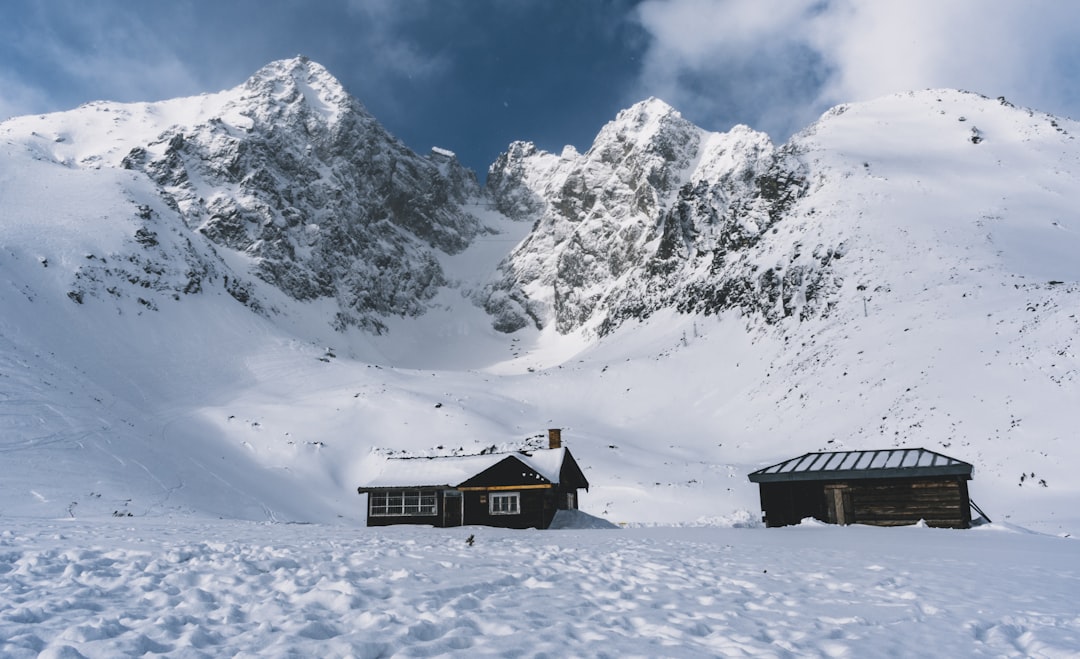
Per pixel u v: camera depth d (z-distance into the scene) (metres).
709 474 72.12
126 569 10.59
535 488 45.28
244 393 101.50
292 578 10.27
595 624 7.36
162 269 127.50
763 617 7.98
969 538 22.86
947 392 73.56
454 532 33.44
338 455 83.12
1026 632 7.13
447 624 7.05
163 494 56.69
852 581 11.33
